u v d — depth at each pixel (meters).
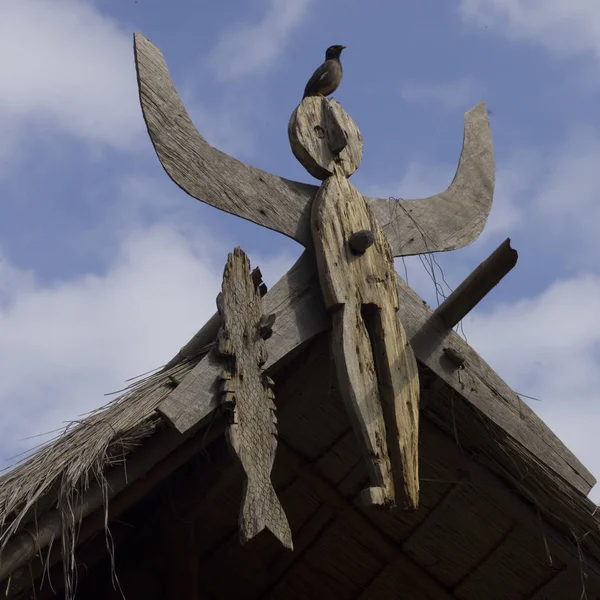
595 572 5.77
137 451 4.62
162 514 5.72
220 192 5.10
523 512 5.71
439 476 5.84
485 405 5.45
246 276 4.96
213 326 5.29
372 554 6.32
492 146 6.16
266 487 4.61
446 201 5.85
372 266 5.25
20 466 4.68
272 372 5.23
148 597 5.97
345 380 4.98
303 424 5.88
